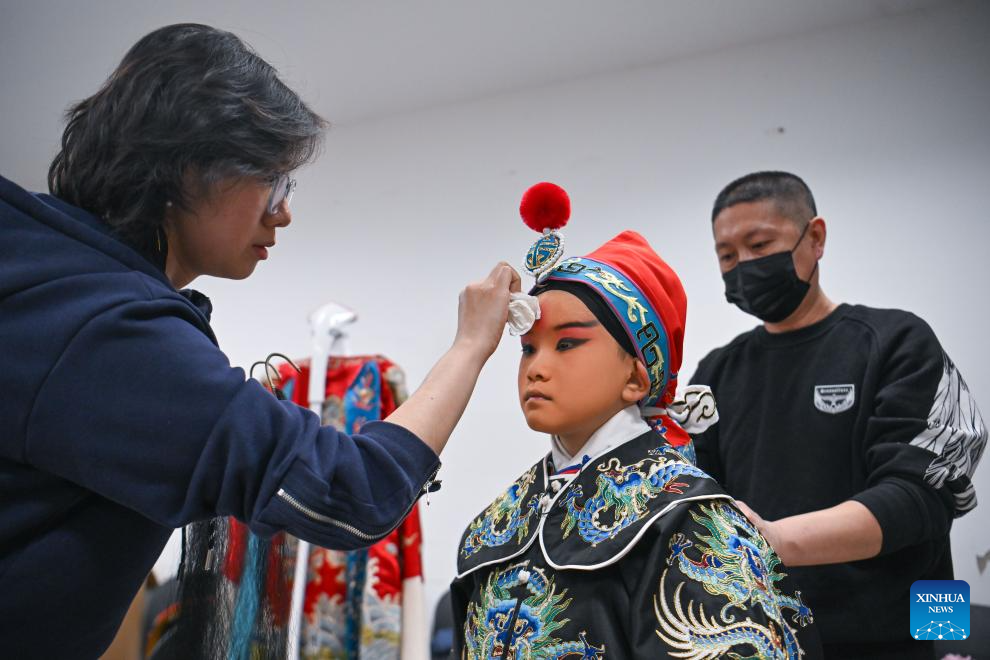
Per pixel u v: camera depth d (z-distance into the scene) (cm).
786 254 165
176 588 121
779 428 160
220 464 80
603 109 277
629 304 107
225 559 117
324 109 301
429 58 270
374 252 297
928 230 233
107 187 89
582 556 95
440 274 288
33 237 84
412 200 297
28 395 79
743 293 169
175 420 80
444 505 266
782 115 254
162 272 93
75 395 80
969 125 235
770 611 89
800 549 126
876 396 150
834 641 145
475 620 104
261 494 80
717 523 94
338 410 214
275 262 308
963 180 233
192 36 92
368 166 305
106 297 82
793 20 251
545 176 280
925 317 229
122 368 81
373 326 291
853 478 152
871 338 156
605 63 274
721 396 173
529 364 107
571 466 106
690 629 87
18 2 235
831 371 158
